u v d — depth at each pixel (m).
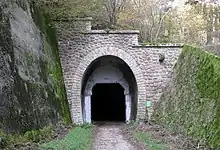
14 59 11.82
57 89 17.67
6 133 9.98
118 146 12.47
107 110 31.06
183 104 15.10
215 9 28.36
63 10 19.28
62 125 16.36
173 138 13.29
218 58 12.05
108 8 23.78
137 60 19.97
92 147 11.95
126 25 24.70
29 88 12.89
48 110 15.01
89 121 22.78
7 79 10.87
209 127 10.98
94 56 19.83
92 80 23.19
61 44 19.81
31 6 15.66
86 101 22.97
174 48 19.91
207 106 11.78
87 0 19.89
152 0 28.20
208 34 26.92
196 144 11.33
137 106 20.14
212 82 11.90
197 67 14.23
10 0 12.62
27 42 13.88
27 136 11.27
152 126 17.89
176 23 30.72
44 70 15.86
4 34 11.37
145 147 11.54
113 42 19.94
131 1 26.72
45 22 18.25
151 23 27.34
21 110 11.54
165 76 19.84
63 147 10.40
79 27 19.86
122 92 30.69
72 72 19.75
